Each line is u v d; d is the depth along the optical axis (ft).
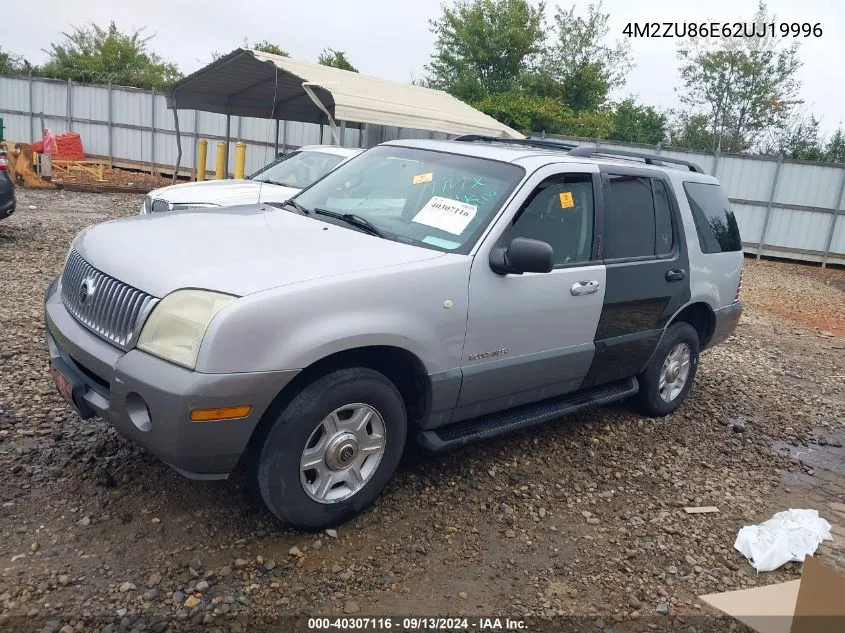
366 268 10.99
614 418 18.19
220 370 9.38
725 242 18.83
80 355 10.68
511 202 12.90
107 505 11.36
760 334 31.71
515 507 13.02
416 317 11.31
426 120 46.01
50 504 11.23
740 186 58.95
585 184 14.60
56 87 81.71
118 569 9.91
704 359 25.67
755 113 98.73
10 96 84.12
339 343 10.31
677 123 105.09
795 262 60.39
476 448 15.23
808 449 18.07
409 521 12.06
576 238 14.24
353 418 11.16
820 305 41.86
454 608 10.01
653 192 16.44
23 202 47.37
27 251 30.42
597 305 14.47
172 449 9.52
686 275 16.98
